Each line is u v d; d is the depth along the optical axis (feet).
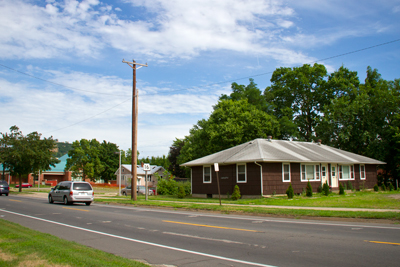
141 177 261.85
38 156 158.30
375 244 29.48
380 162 133.59
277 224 43.98
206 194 109.40
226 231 38.32
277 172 95.14
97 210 66.90
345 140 151.53
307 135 194.29
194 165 113.91
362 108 151.53
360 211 50.60
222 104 158.10
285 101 195.93
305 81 180.34
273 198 85.87
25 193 147.84
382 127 149.38
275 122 157.89
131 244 31.19
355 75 190.19
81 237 35.09
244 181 96.32
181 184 139.95
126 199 94.58
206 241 32.40
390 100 145.79
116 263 22.35
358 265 22.70
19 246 27.61
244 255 26.32
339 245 29.32
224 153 111.45
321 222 45.60
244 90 194.49
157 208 72.84
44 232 38.50
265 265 23.20
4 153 153.89
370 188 131.23
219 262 24.21
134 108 90.33
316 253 26.50
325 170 110.83
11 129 158.92
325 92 185.78
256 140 111.24
